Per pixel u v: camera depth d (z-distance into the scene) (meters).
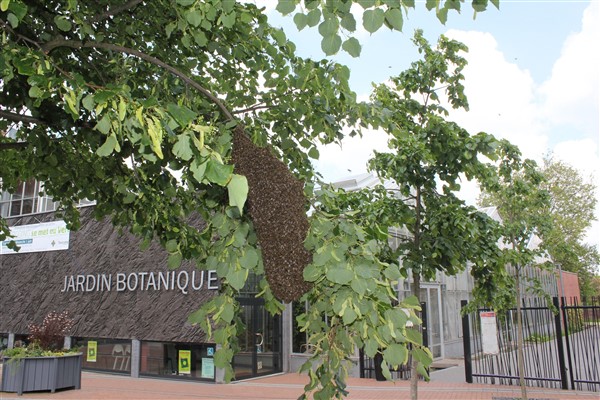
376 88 5.37
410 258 5.20
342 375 2.66
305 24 1.75
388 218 5.00
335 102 3.43
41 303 17.17
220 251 2.26
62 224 17.36
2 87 3.31
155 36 3.77
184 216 4.11
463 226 4.85
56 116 3.46
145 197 3.66
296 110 3.45
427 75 5.48
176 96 3.42
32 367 10.99
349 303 2.03
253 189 2.21
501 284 6.10
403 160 5.05
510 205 7.27
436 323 15.88
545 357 13.36
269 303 2.53
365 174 14.23
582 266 36.44
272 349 14.42
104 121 1.90
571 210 36.59
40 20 3.38
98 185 4.02
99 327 15.17
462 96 5.52
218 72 4.00
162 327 13.77
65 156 4.01
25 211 18.92
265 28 3.21
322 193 2.52
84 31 2.86
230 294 2.36
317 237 2.15
